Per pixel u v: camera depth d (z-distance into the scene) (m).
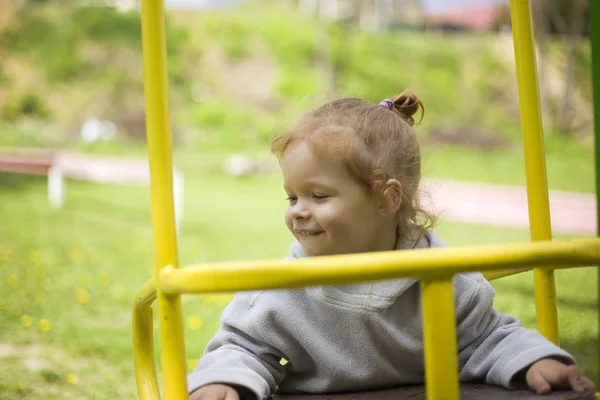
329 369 1.44
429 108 12.49
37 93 11.67
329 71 12.95
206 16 13.68
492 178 9.62
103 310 3.86
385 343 1.44
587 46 12.16
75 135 11.05
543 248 1.14
